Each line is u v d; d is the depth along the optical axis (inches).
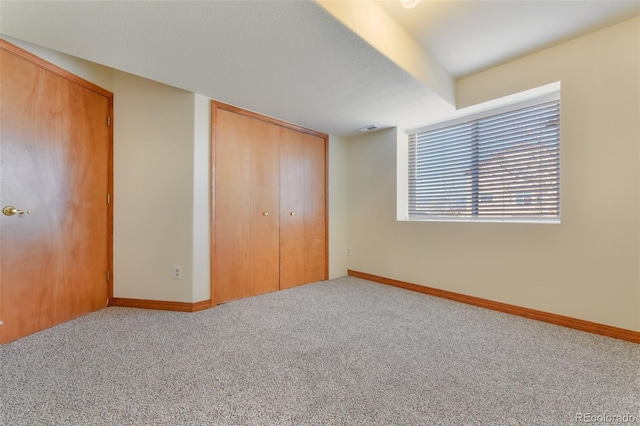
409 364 63.5
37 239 78.8
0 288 70.9
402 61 77.7
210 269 102.3
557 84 87.4
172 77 83.7
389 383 56.2
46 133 80.9
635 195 74.0
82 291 91.7
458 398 51.6
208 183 101.9
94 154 95.6
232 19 57.0
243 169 113.4
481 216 112.1
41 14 54.9
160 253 99.1
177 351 68.4
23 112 75.3
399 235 133.5
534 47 87.0
